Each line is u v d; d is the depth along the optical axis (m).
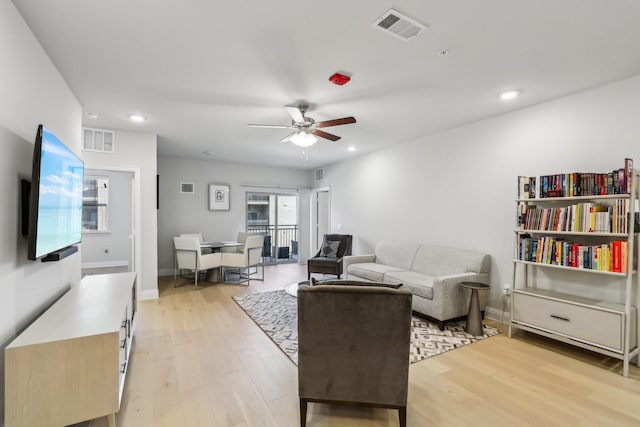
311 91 2.85
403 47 2.12
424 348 2.79
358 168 5.94
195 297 4.45
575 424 1.78
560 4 1.67
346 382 1.73
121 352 1.98
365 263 4.90
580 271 2.85
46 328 1.67
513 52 2.18
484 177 3.68
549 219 2.86
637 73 2.49
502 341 2.96
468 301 3.41
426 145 4.46
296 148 5.31
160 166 6.06
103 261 6.45
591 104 2.79
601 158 2.72
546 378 2.28
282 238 7.57
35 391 1.48
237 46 2.11
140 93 2.89
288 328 3.24
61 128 2.53
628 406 1.95
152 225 4.36
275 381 2.24
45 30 1.92
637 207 2.46
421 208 4.55
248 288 5.00
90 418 1.57
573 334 2.60
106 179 6.47
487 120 3.65
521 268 3.31
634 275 2.50
